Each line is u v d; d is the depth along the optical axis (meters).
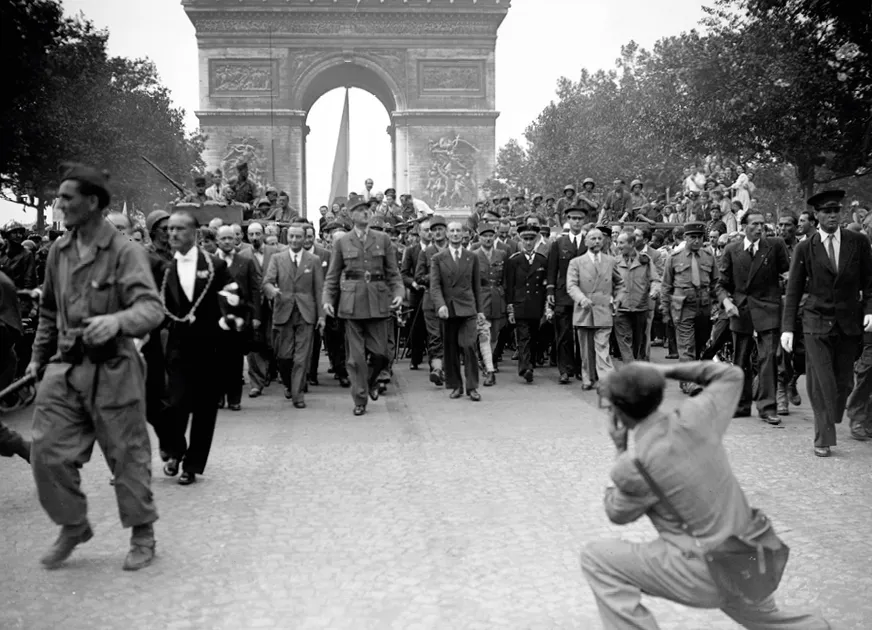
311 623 5.07
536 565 5.95
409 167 61.69
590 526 6.76
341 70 64.56
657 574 3.71
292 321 12.55
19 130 35.97
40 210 49.84
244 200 23.58
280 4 60.59
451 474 8.38
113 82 49.41
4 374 9.68
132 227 10.91
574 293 13.45
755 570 3.62
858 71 32.03
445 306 12.41
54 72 35.78
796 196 58.34
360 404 11.70
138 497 5.91
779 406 11.59
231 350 8.27
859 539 6.38
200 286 8.07
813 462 8.79
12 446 7.71
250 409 12.28
